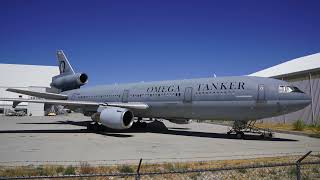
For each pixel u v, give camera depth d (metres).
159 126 29.78
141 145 15.82
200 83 21.06
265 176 9.46
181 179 8.93
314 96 30.31
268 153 13.11
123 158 11.73
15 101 20.89
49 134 21.45
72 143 16.42
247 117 19.17
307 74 32.00
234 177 9.29
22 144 15.82
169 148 14.70
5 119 46.34
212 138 19.67
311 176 9.59
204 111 20.56
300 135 22.47
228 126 34.47
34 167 9.71
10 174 8.68
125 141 17.62
